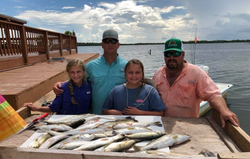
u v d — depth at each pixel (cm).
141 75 236
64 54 1342
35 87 372
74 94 265
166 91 265
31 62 784
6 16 619
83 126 185
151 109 238
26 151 115
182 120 193
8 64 612
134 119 194
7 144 148
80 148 144
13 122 142
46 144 149
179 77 255
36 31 874
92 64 289
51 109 254
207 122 188
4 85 364
